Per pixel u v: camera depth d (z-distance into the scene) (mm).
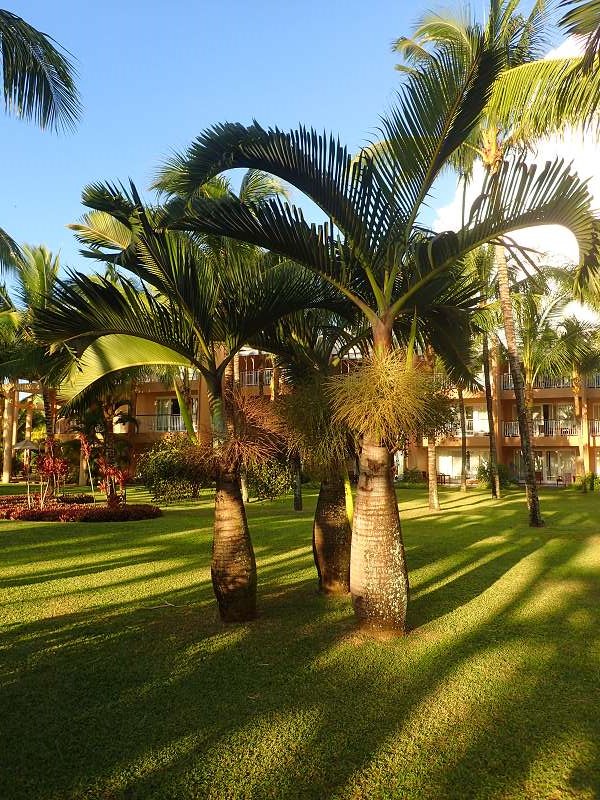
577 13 5000
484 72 4898
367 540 5230
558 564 8508
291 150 4977
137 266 5477
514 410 33844
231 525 5715
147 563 8789
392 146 5211
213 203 4988
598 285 4832
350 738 3434
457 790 2928
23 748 3361
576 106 7078
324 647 4969
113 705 3906
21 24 6695
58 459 20000
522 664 4562
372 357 5238
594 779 3004
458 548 10062
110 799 2875
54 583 7473
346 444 5824
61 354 6234
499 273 14406
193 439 6062
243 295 5805
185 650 4945
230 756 3250
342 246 5281
